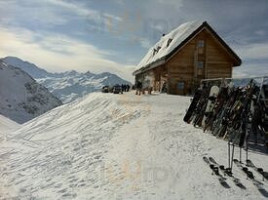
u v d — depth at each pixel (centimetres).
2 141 2366
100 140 1653
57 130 2373
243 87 1405
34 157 1667
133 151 1362
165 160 1212
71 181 1189
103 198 993
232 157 1077
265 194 889
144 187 1023
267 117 1288
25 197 1122
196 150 1284
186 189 970
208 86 1706
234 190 928
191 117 1723
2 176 1409
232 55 3212
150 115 1914
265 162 1088
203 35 3219
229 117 1397
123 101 2514
